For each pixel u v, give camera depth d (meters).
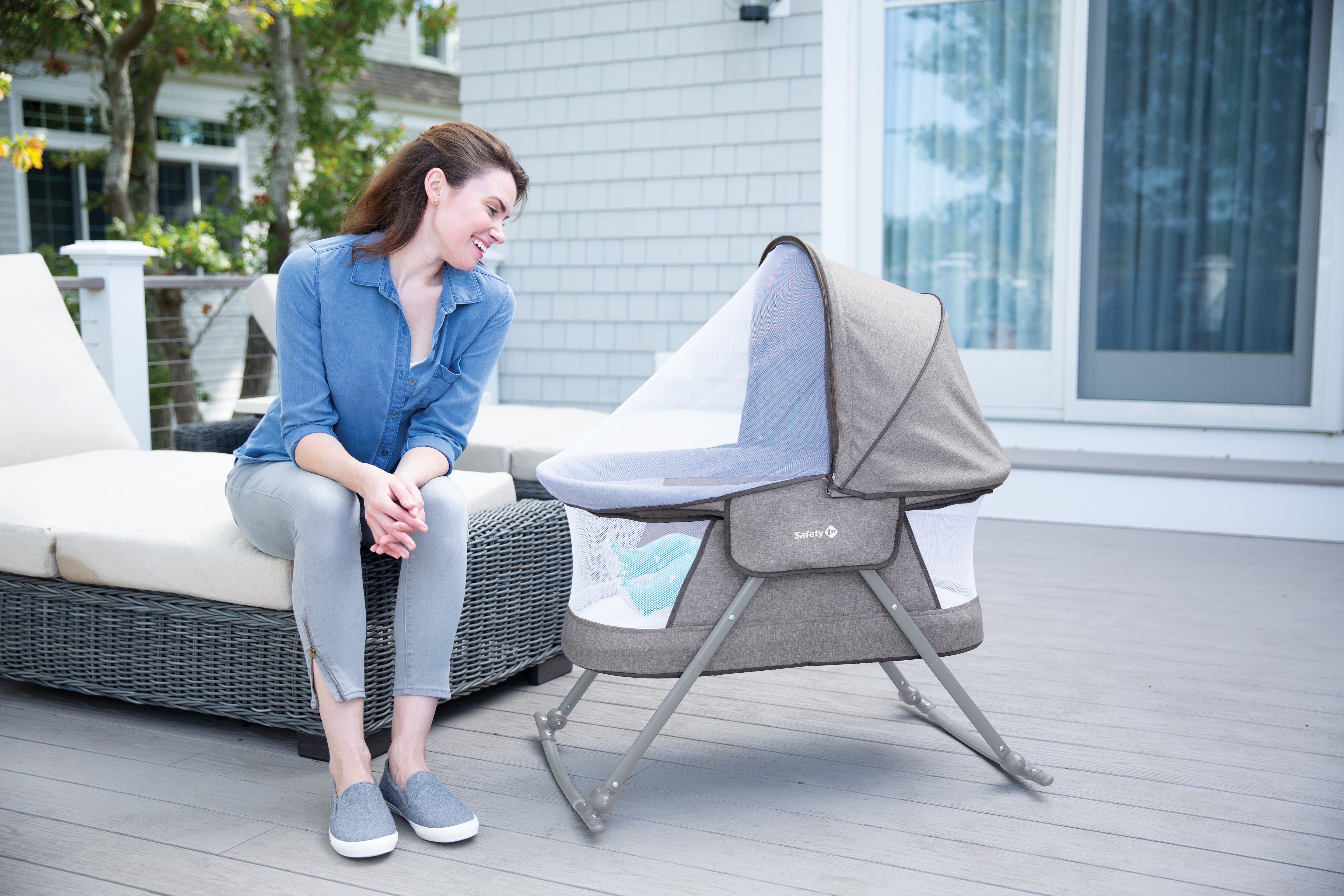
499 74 5.23
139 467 2.53
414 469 1.78
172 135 8.84
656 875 1.59
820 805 1.83
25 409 2.73
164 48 8.03
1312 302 4.12
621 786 1.88
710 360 1.76
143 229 7.70
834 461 1.69
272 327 3.97
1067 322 4.42
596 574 1.79
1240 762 1.99
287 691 1.98
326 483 1.73
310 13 7.53
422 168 1.75
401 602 1.76
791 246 1.73
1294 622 2.88
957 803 1.83
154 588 2.03
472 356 1.92
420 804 1.69
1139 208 4.30
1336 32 3.96
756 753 2.05
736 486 1.68
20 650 2.25
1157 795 1.86
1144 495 4.10
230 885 1.55
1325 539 3.87
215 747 2.07
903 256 4.70
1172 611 3.00
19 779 1.91
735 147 4.82
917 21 4.54
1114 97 4.28
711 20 4.79
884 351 1.68
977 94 4.50
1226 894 1.54
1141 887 1.56
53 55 7.57
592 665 1.72
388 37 10.71
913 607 1.83
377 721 2.00
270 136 8.79
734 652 1.74
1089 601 3.11
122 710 2.27
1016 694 2.36
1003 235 4.54
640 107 4.97
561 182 5.18
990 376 4.59
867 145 4.66
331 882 1.56
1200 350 4.29
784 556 1.71
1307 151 4.07
